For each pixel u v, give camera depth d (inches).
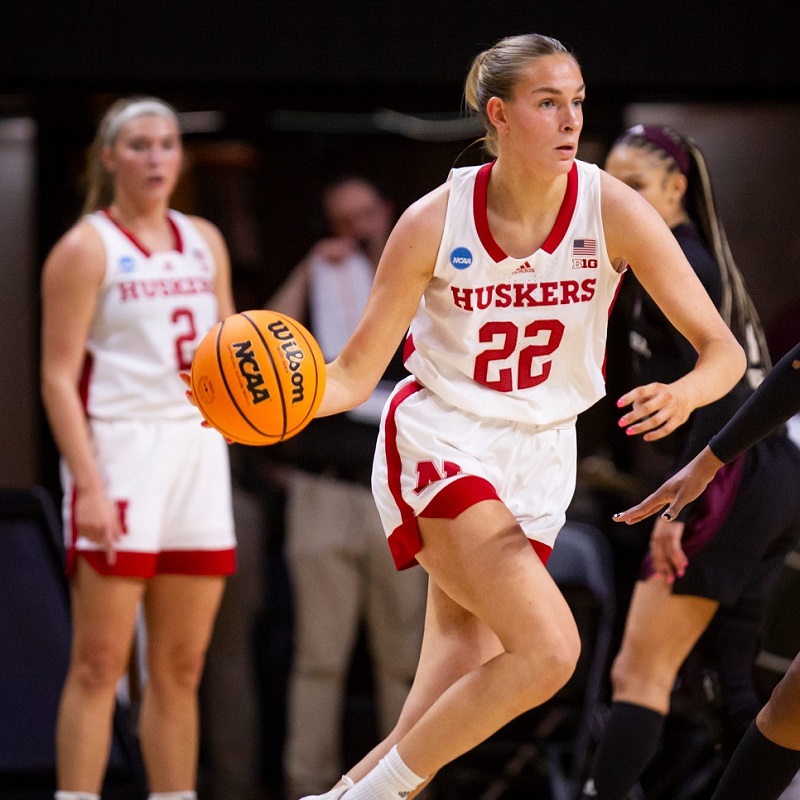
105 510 386.9
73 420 391.5
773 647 359.9
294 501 529.0
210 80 564.4
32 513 484.4
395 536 291.1
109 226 402.9
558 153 270.2
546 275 279.1
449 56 566.3
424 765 273.7
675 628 347.6
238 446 539.5
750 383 347.6
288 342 279.0
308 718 520.7
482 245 277.7
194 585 401.1
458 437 285.7
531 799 506.0
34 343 621.0
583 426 618.5
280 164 631.2
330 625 522.0
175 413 401.1
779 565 360.2
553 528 296.8
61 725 390.3
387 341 287.0
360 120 628.4
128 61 560.7
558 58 272.8
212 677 516.7
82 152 612.4
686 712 451.5
